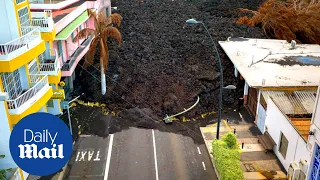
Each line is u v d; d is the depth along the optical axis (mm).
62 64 27250
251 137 25047
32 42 19234
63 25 27328
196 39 38531
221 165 20016
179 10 50750
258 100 25953
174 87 30656
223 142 21844
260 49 32750
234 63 29047
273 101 22875
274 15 41031
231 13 48719
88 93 30406
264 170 21266
